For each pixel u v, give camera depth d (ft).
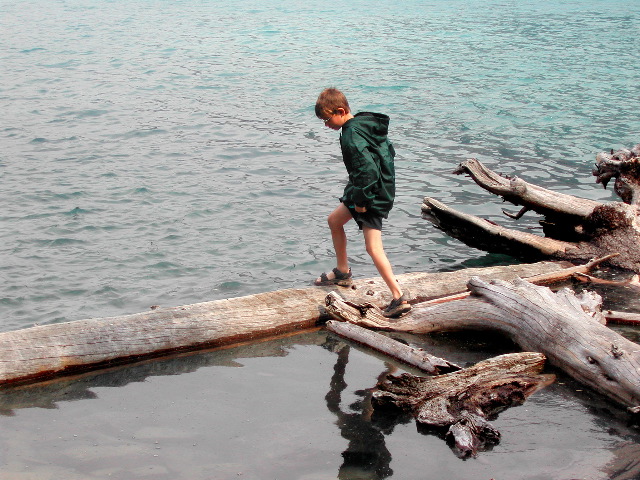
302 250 29.01
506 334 18.34
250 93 65.10
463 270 23.00
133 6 164.76
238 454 13.57
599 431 14.28
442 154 44.21
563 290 18.49
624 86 63.87
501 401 15.51
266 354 18.17
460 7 147.84
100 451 13.61
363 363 17.67
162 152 44.98
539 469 12.95
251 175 40.01
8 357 16.22
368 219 18.90
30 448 13.69
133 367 17.34
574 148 44.88
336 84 68.28
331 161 43.24
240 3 167.73
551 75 70.03
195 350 18.31
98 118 55.01
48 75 75.31
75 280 25.90
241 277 26.30
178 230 31.14
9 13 150.10
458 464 13.16
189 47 96.58
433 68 75.92
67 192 36.19
